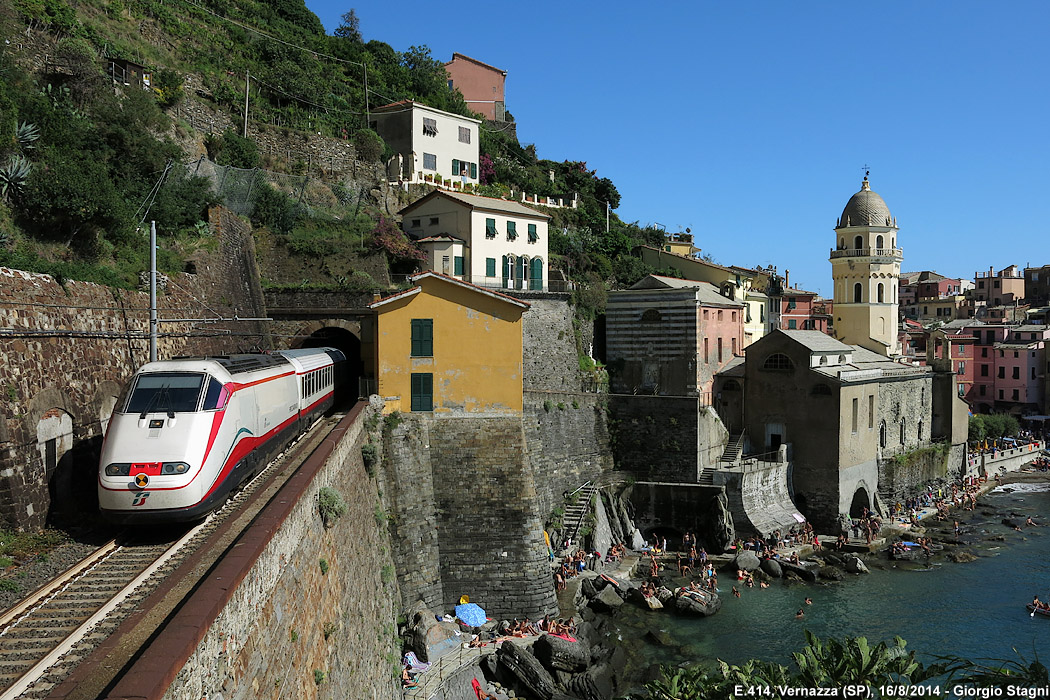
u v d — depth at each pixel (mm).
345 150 74312
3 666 13203
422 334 43594
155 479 19453
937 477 76438
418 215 71312
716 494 58438
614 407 63156
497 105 118688
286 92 75312
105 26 58406
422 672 34594
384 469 40969
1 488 20688
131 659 11477
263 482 26516
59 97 43250
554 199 95875
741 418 66562
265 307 53656
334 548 23250
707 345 66000
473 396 43625
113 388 27953
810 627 45094
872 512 67000
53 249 31266
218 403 22016
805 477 63656
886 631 44500
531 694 36312
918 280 158250
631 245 90562
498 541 42406
